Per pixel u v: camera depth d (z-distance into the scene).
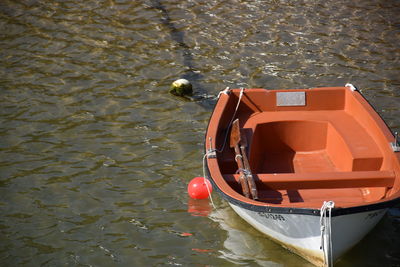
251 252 9.40
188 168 11.84
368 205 7.86
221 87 15.28
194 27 18.95
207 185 10.54
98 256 9.37
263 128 11.72
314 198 10.23
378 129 10.42
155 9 20.42
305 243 8.51
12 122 13.51
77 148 12.52
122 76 15.87
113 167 11.86
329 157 11.57
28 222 10.16
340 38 17.98
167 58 16.92
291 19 19.45
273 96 12.03
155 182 11.39
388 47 17.33
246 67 16.33
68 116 13.84
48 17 19.70
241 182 9.09
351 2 20.91
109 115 13.93
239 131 10.14
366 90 14.88
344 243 8.33
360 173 9.14
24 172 11.62
